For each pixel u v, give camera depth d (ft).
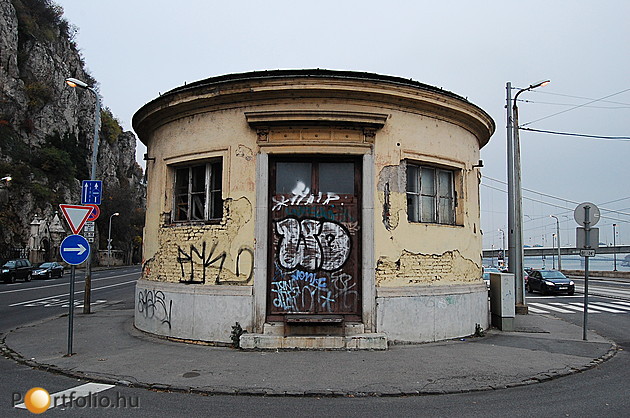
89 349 28.76
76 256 27.94
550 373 24.17
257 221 29.89
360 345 28.17
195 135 32.35
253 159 30.42
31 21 249.75
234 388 20.57
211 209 32.53
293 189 30.71
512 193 55.36
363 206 30.27
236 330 29.01
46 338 32.96
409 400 19.74
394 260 30.40
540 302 73.05
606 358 28.78
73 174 234.58
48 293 78.54
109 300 66.08
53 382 22.00
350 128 30.35
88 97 297.53
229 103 31.17
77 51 313.73
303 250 30.27
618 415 17.93
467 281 34.78
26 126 217.77
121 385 21.47
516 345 31.40
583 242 36.55
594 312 59.11
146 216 36.83
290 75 29.32
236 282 29.78
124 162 367.25
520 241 54.44
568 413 18.12
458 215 35.37
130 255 283.59
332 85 29.48
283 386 20.92
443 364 25.22
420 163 33.09
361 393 20.21
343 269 30.25
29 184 189.57
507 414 17.95
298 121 29.73
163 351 27.81
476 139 38.47
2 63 208.13
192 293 30.55
